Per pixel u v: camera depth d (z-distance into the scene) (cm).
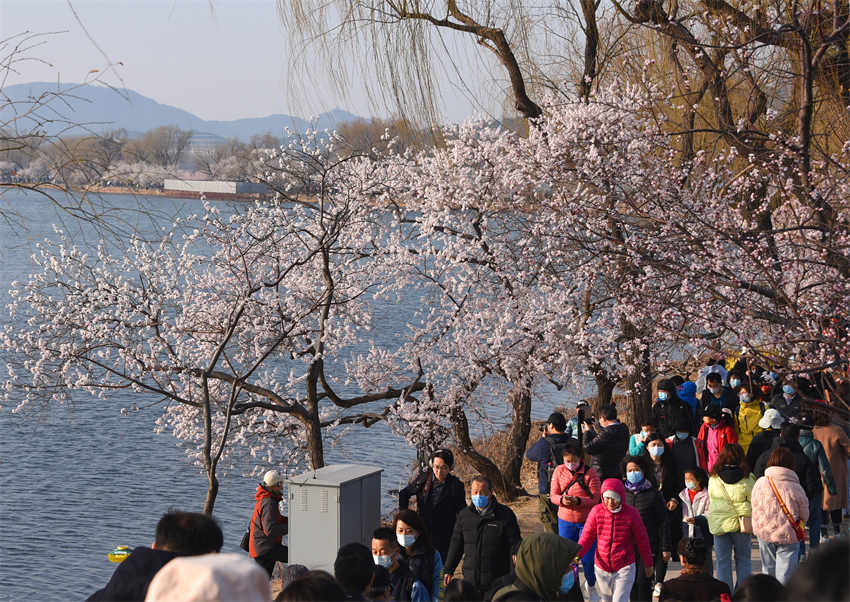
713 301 1005
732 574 973
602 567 815
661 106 1450
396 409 1576
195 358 1706
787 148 995
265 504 1010
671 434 1241
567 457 920
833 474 1095
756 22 1152
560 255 1428
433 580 723
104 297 1555
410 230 1691
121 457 2867
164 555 366
